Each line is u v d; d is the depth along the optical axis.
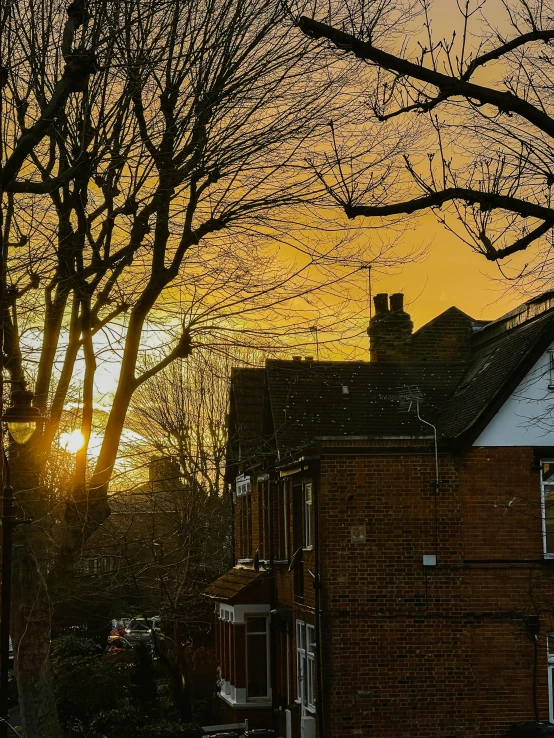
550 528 22.05
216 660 32.91
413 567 21.64
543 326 22.47
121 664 28.91
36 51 13.35
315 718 21.53
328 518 21.73
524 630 21.47
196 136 13.94
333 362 27.62
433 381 27.41
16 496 14.93
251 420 31.44
